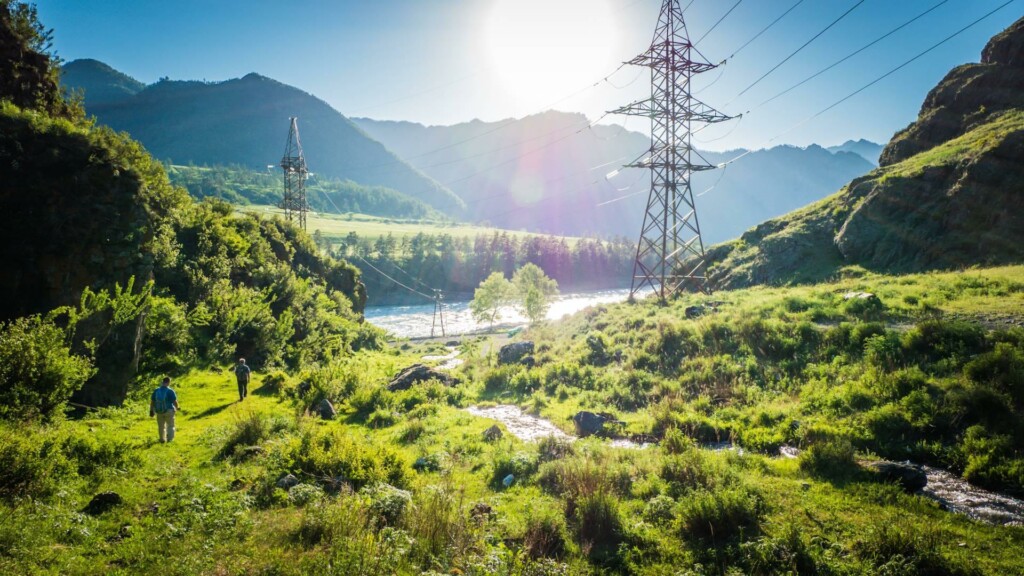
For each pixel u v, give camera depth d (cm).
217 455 1362
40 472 962
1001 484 1177
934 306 2272
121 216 2016
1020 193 3194
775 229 5256
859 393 1688
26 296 1773
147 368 2341
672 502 1067
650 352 2666
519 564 802
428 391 2570
